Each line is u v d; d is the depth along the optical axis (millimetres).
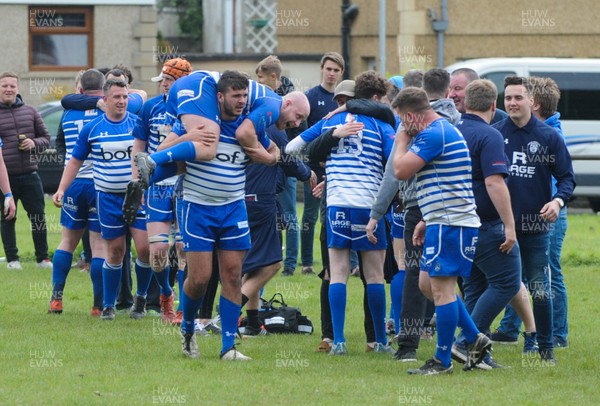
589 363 32938
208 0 115625
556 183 33594
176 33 116375
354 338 36906
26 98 95625
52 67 96500
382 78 34156
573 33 102750
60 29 96438
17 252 52344
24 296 44188
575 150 83062
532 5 102750
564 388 29562
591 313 41812
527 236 33000
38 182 52250
